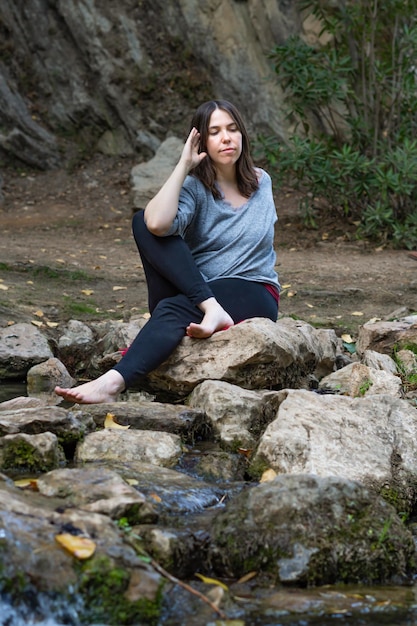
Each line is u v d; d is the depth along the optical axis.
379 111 10.91
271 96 13.73
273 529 2.74
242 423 4.01
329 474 3.33
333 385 4.95
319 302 7.14
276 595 2.57
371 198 10.52
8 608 2.28
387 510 2.89
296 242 10.32
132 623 2.35
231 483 3.38
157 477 3.27
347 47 12.72
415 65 10.79
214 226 4.61
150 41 14.41
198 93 14.18
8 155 13.84
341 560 2.72
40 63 14.47
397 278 7.95
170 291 4.47
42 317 6.47
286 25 13.69
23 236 10.45
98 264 8.45
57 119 14.34
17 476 3.23
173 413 3.95
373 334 5.66
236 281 4.57
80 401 4.08
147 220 4.31
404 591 2.67
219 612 2.41
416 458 3.53
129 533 2.67
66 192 13.21
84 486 2.91
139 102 14.20
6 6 14.40
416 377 5.02
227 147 4.53
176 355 4.36
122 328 5.53
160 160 12.68
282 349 4.32
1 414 3.65
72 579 2.36
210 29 14.17
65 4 14.42
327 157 10.60
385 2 10.96
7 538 2.39
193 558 2.71
